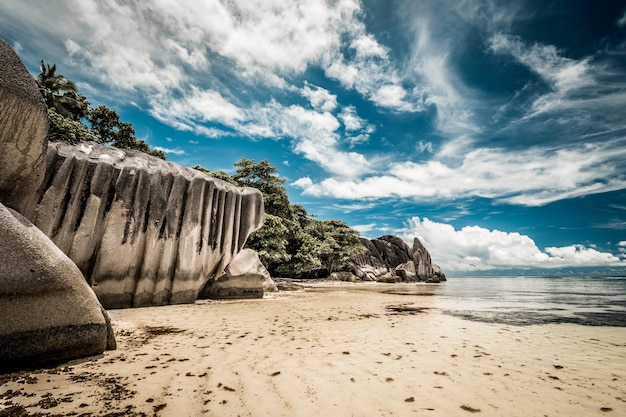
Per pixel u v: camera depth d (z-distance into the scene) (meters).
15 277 3.54
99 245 8.47
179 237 10.23
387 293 18.89
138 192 9.38
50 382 3.20
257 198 13.09
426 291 22.30
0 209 3.77
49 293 3.76
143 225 9.36
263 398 2.96
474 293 20.62
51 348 3.67
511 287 33.69
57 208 7.78
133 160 9.74
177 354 4.37
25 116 4.43
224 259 11.79
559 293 22.22
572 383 3.53
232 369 3.77
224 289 12.09
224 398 2.93
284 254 23.31
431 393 3.17
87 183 8.45
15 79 4.38
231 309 9.41
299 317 8.12
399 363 4.17
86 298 4.10
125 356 4.18
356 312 9.37
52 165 7.92
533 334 6.44
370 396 3.06
